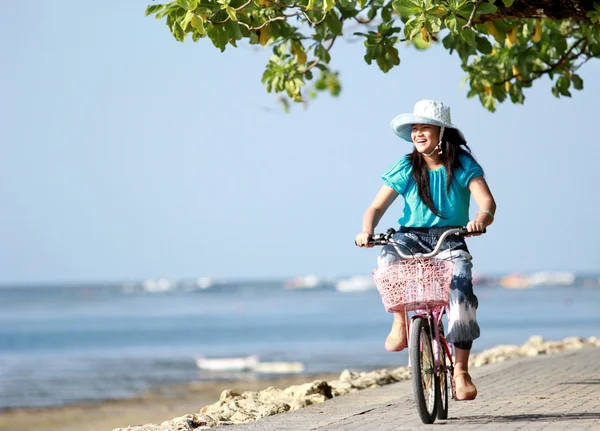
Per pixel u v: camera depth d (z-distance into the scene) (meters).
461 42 21.36
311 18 22.11
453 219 15.84
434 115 15.72
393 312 15.72
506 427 15.36
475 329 15.51
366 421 16.81
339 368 58.94
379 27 22.02
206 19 18.62
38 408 43.91
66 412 41.69
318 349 81.00
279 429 16.33
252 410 20.38
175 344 95.81
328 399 21.39
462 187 15.84
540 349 33.31
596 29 23.03
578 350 31.50
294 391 22.66
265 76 24.62
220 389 48.09
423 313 15.75
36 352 88.50
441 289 14.84
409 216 16.09
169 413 38.94
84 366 70.19
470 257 15.89
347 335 104.06
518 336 88.62
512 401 18.98
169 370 64.06
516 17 20.09
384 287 15.07
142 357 78.25
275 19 20.80
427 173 15.86
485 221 14.98
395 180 16.17
